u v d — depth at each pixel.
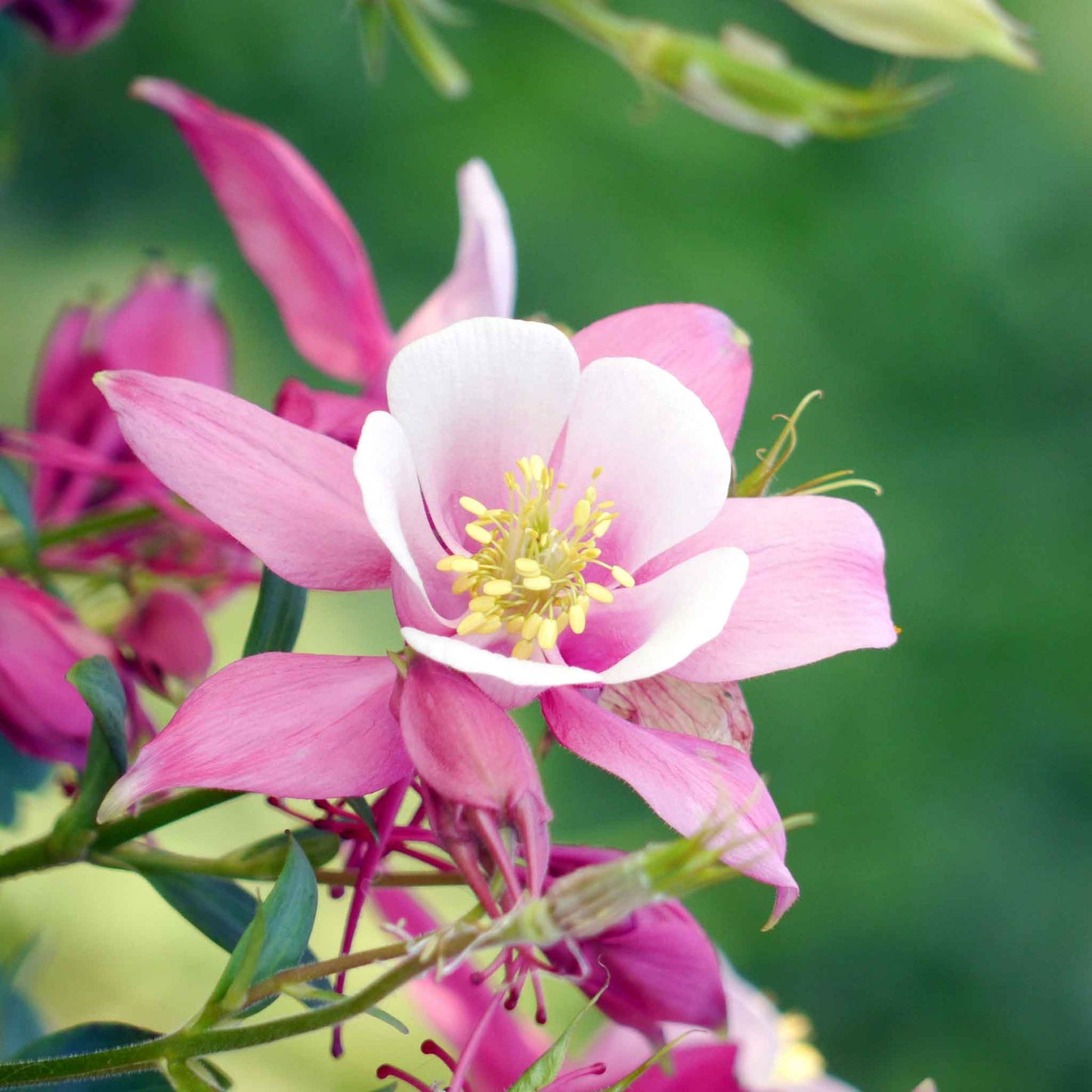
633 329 0.42
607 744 0.40
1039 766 1.43
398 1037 0.66
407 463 0.40
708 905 1.30
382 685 0.40
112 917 0.76
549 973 0.39
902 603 1.48
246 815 0.89
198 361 0.49
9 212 1.33
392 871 0.43
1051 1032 1.35
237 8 1.47
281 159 0.45
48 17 0.49
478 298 0.46
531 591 0.41
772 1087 0.44
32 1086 0.40
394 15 0.48
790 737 1.39
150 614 0.46
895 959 1.33
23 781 0.46
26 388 1.12
